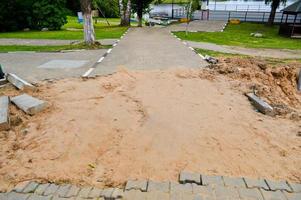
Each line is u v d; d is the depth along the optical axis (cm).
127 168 377
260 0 4328
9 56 1152
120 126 496
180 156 405
